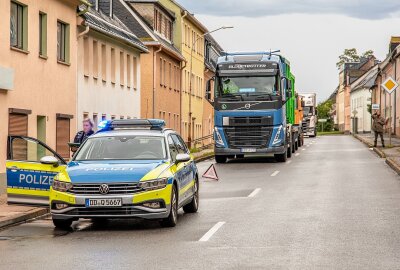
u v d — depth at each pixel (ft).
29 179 56.39
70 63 110.42
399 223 51.19
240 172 105.81
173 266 35.88
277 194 72.79
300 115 191.21
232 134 122.62
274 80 121.60
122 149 53.98
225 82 122.52
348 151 163.63
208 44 294.87
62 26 109.09
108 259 38.11
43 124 99.96
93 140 55.16
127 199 48.83
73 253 40.24
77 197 48.91
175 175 51.90
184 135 239.09
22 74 91.20
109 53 142.31
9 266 36.40
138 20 193.36
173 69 221.25
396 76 264.52
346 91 561.43
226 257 38.32
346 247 41.14
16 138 56.70
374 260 37.04
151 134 55.57
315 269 34.76
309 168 110.63
